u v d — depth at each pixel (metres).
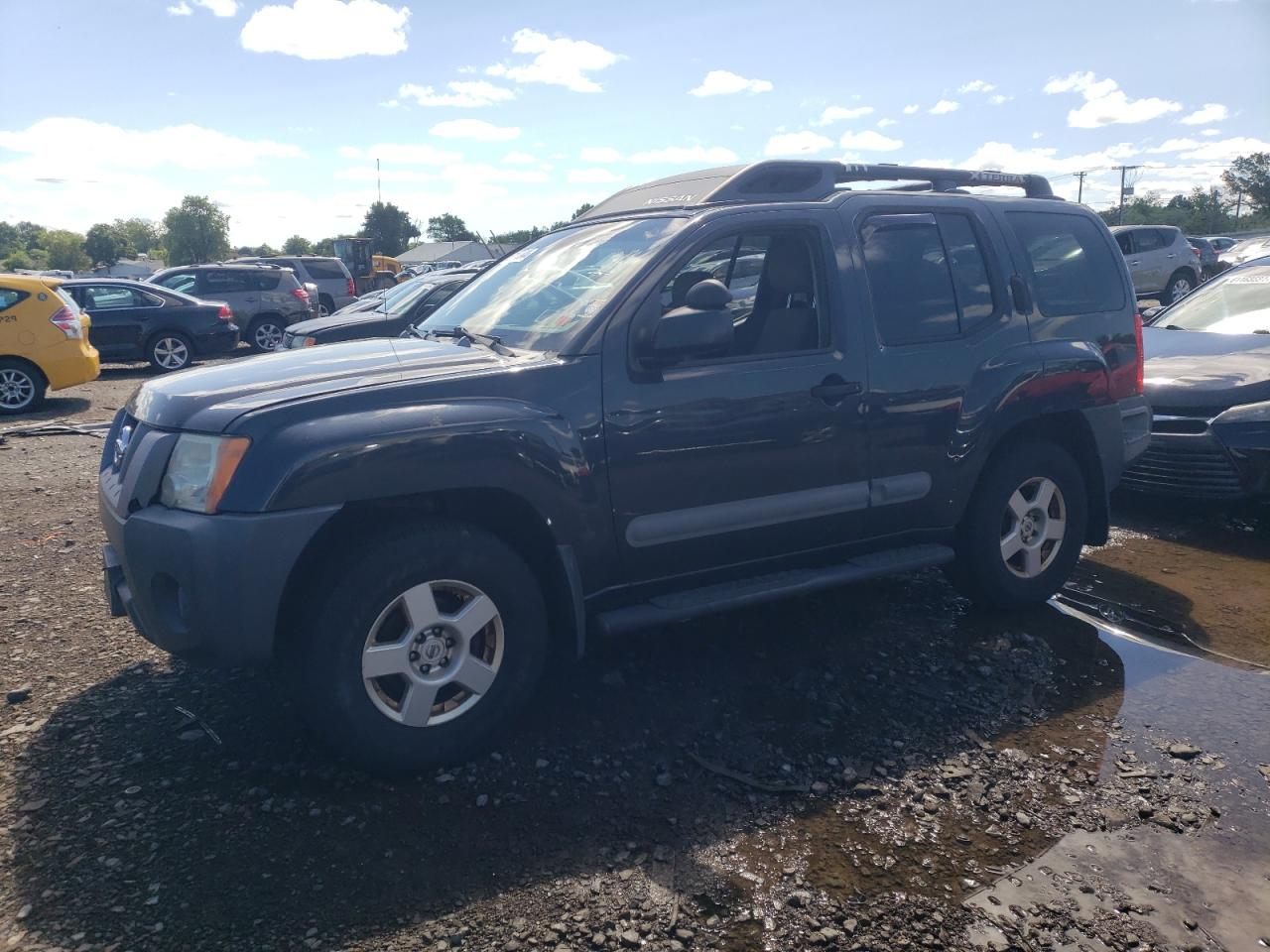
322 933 2.46
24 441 9.33
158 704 3.68
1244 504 6.61
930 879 2.69
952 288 4.34
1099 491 4.87
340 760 3.29
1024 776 3.21
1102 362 4.68
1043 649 4.26
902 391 4.06
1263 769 3.26
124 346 15.62
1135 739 3.46
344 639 3.01
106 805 3.01
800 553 3.99
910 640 4.36
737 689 3.86
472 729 3.27
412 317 9.98
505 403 3.25
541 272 4.18
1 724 3.53
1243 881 2.68
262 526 2.89
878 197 4.25
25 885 2.63
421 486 3.07
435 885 2.65
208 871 2.69
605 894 2.62
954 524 4.37
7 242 151.62
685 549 3.66
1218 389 6.01
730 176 4.12
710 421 3.61
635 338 3.52
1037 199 4.82
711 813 3.01
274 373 3.41
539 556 3.55
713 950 2.42
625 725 3.56
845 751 3.38
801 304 4.02
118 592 3.33
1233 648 4.28
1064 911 2.56
